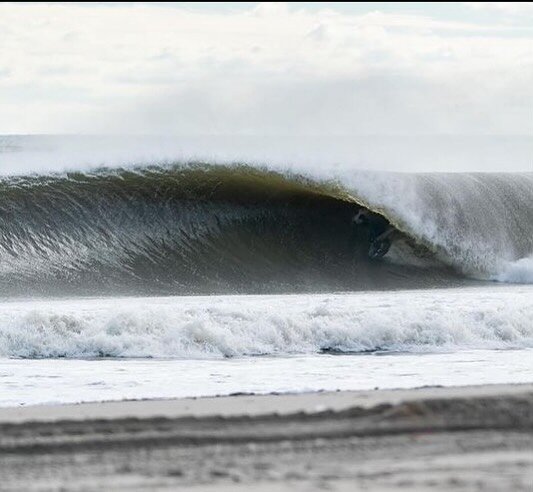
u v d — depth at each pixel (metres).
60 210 108.88
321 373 47.69
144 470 26.25
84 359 55.19
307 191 114.12
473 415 32.38
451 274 111.81
